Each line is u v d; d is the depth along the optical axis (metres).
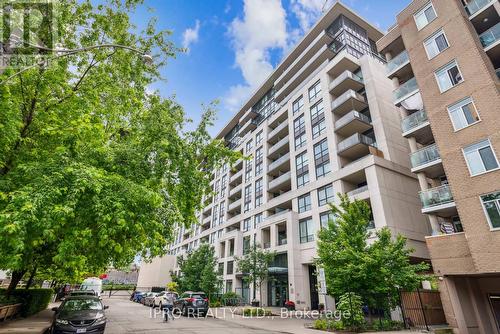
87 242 6.30
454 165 15.45
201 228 61.25
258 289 32.31
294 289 27.03
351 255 13.75
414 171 18.80
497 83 15.13
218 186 57.84
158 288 52.16
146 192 6.66
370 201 23.94
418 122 19.36
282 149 39.41
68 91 8.85
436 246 15.73
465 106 15.68
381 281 13.47
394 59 22.38
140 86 11.08
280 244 31.64
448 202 16.23
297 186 33.31
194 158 9.36
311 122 33.75
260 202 41.00
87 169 6.01
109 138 9.77
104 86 9.91
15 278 14.95
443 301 14.91
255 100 54.28
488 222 13.53
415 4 19.81
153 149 8.20
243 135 54.91
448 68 16.97
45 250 8.98
